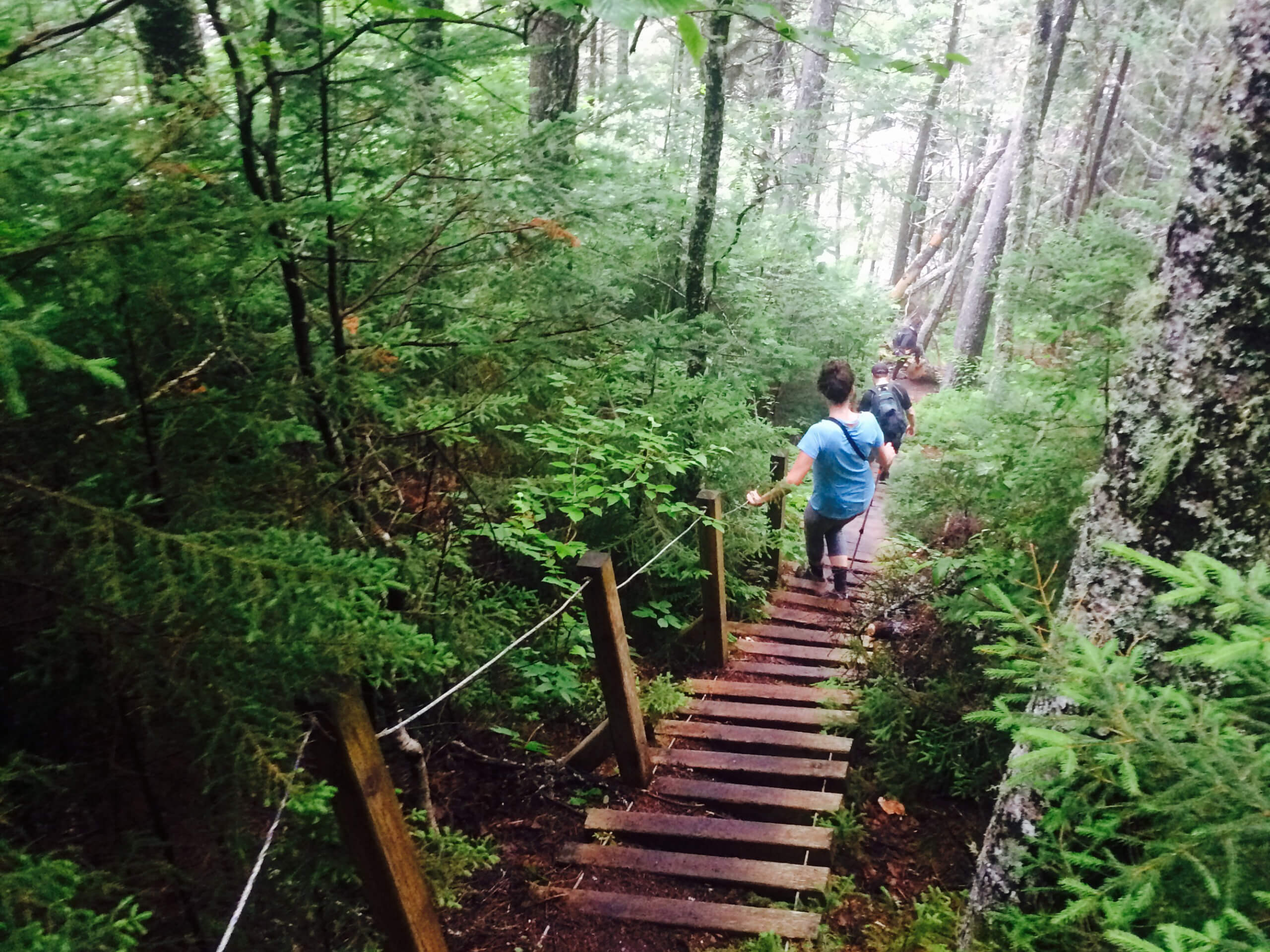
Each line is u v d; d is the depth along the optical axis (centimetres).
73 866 140
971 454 512
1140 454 246
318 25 204
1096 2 1256
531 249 301
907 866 377
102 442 188
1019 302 480
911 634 507
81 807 199
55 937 123
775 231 938
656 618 538
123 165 169
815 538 645
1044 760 182
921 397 1439
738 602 608
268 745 182
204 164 204
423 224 277
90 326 185
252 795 192
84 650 191
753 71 1260
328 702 196
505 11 235
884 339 1200
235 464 219
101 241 152
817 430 591
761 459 623
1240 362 223
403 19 201
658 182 587
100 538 168
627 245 512
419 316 299
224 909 211
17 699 196
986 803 399
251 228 184
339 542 246
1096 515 264
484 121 271
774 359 777
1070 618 266
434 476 356
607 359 480
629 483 467
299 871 227
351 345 264
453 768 378
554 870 343
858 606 606
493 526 392
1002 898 279
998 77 1847
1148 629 245
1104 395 389
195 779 211
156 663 179
